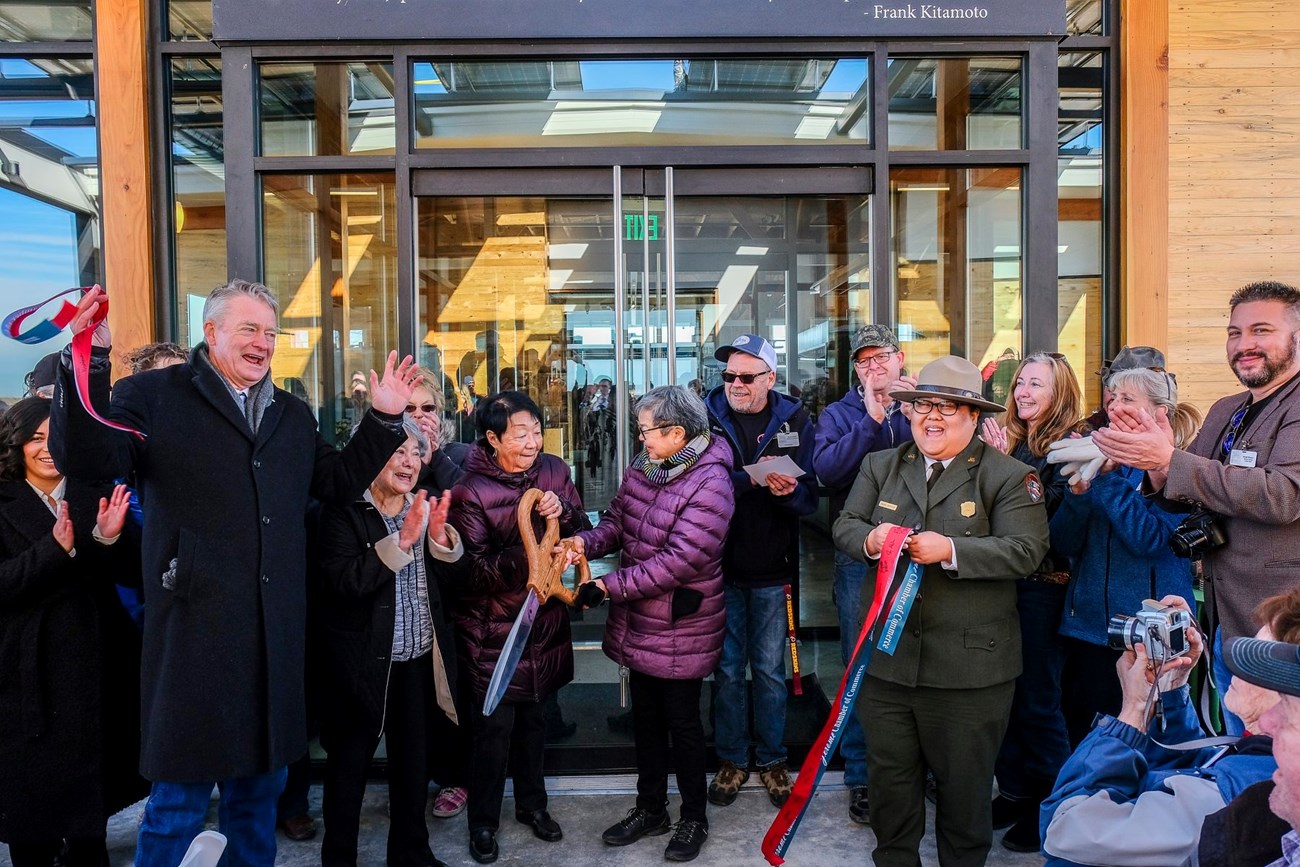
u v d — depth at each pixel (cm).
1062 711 326
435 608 278
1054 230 380
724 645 340
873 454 279
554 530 279
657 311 390
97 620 266
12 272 394
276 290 385
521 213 388
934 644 245
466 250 388
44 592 260
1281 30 395
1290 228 399
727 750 343
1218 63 395
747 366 332
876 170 378
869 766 259
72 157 394
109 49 377
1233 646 119
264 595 233
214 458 231
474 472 298
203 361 238
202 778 224
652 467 302
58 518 249
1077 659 295
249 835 249
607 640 308
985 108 385
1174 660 164
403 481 267
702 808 303
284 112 376
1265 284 250
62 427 202
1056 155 379
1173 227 397
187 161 392
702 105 380
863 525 262
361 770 272
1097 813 146
